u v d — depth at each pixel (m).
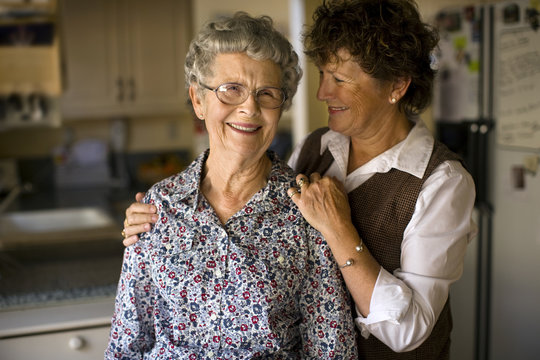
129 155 4.30
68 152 4.13
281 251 1.23
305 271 1.24
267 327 1.20
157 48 3.87
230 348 1.23
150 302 1.28
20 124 3.29
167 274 1.21
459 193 1.28
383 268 1.29
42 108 3.28
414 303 1.23
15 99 3.25
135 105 3.89
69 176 4.12
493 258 2.68
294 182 1.29
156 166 4.26
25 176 4.07
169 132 4.37
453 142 2.86
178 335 1.23
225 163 1.23
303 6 2.78
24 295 1.89
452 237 1.26
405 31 1.25
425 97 1.37
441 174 1.29
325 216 1.23
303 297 1.25
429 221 1.27
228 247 1.20
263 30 1.17
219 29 1.16
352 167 1.44
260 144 1.21
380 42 1.22
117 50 3.80
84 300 1.89
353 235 1.24
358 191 1.37
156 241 1.23
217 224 1.22
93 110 3.83
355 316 1.38
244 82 1.15
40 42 2.98
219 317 1.21
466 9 2.71
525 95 2.46
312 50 1.30
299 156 1.59
